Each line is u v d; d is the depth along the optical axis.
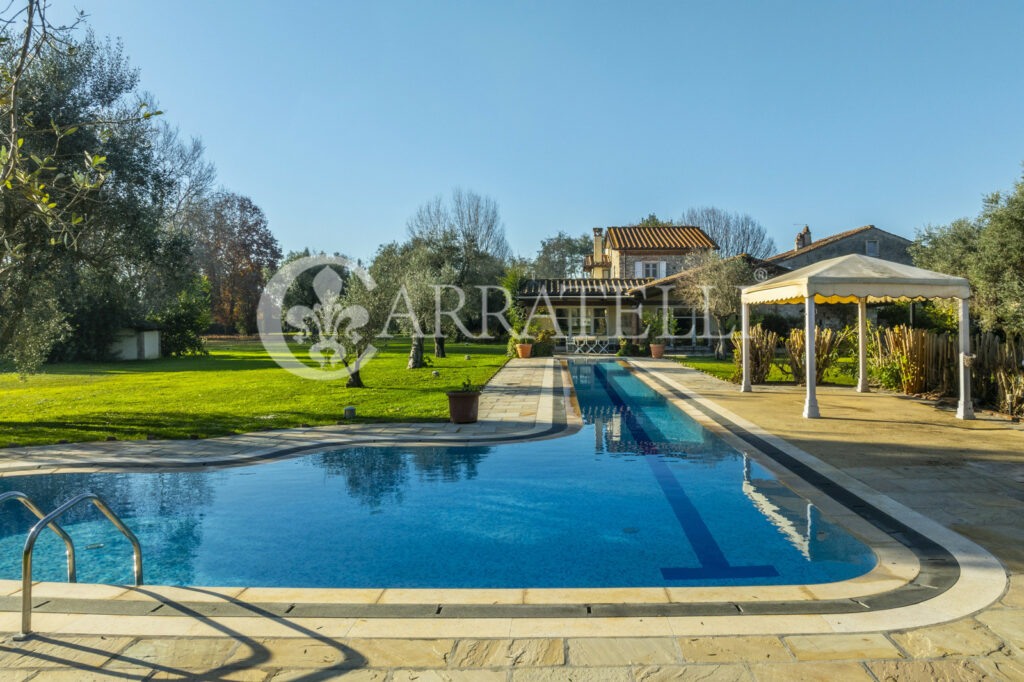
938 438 8.08
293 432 9.28
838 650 2.83
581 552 4.60
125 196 12.27
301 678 2.63
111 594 3.57
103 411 11.77
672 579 4.04
